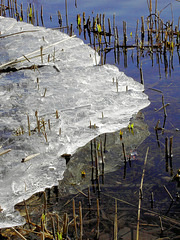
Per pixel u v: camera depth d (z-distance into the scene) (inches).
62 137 118.8
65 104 139.6
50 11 349.7
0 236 81.2
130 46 249.9
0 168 97.0
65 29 287.3
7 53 177.0
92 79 167.9
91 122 136.6
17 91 142.2
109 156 118.1
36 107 132.2
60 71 165.9
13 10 312.5
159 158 114.1
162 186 99.0
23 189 95.8
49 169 105.7
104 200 94.5
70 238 80.6
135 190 98.3
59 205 93.1
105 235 81.5
